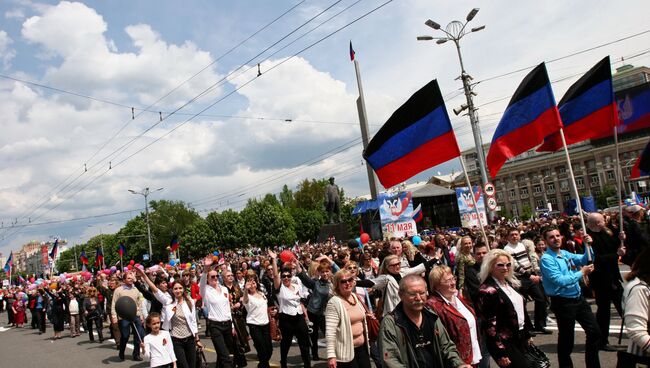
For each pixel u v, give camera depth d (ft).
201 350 26.53
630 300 12.14
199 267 63.52
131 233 342.64
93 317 49.32
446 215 177.88
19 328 74.33
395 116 26.86
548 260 19.51
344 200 306.14
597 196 276.41
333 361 17.01
